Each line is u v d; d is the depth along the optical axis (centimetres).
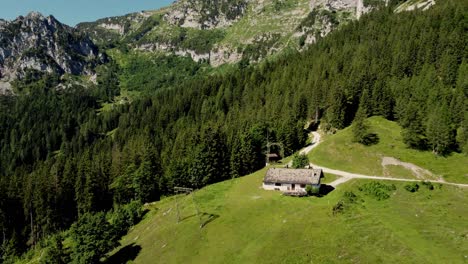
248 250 7456
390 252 6291
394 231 6975
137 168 14888
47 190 13600
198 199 10581
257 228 8156
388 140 12756
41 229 13262
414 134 12069
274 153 14225
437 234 6781
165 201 12644
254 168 13350
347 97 16225
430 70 16700
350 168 11500
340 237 6950
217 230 8444
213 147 13125
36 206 13250
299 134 14425
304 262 6569
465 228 6944
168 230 9169
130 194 14388
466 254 6044
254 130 14238
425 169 10875
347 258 6350
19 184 14750
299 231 7500
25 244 12825
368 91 16138
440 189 9144
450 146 12100
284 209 8738
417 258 6016
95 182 14100
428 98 14838
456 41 17662
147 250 8731
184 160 13825
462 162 11219
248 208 9131
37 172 16475
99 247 8612
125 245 9600
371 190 9194
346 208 8081
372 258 6194
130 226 11256
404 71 18112
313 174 9950
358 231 7031
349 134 13438
